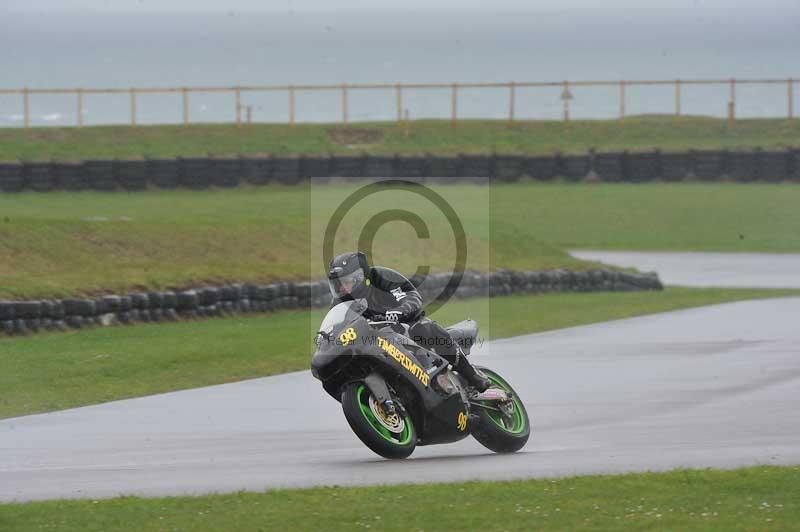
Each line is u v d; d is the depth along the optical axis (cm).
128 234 8588
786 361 5616
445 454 3641
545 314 7888
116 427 4109
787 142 18988
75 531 2517
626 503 2717
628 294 9319
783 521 2528
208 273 7806
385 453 3309
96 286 7025
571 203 15450
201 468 3341
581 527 2495
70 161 15350
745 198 15688
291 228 9850
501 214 14562
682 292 9356
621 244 13038
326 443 3784
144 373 5322
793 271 10919
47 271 7631
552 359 5828
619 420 4144
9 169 14938
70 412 4450
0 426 4153
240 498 2817
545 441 3769
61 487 3089
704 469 3098
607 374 5303
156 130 18675
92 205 13838
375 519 2584
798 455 3384
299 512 2652
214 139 18462
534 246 10644
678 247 12812
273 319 7494
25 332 6366
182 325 7006
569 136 19600
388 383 3400
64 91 18662
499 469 3262
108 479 3194
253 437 3897
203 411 4450
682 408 4372
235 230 9344
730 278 10400
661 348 6197
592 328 7194
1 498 2956
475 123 19988
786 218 14400
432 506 2697
